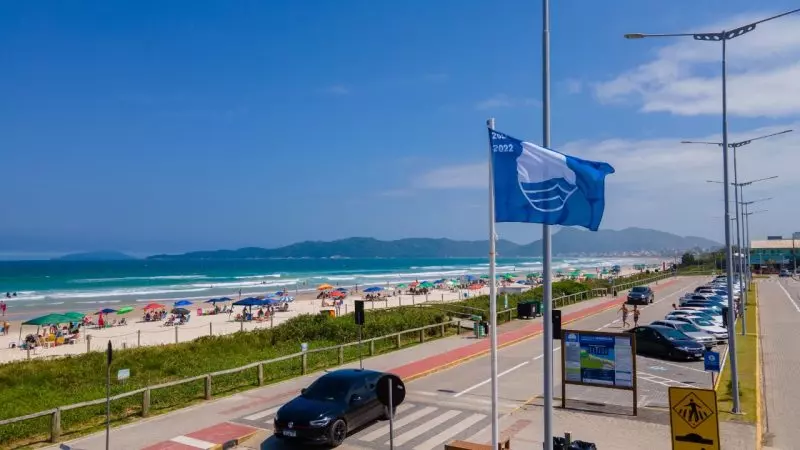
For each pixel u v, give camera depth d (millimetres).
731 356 17438
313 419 13875
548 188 11055
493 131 11547
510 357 26781
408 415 16922
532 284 96062
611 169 11086
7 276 146125
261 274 164500
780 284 87625
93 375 21812
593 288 63219
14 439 14234
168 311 63906
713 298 49312
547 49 11219
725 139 18703
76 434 14789
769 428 16422
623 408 17984
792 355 28156
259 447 14219
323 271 190500
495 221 11586
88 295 87188
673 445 9992
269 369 22469
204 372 21703
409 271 192875
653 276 95188
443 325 33219
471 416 16828
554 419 16688
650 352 28672
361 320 21094
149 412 16812
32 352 39281
